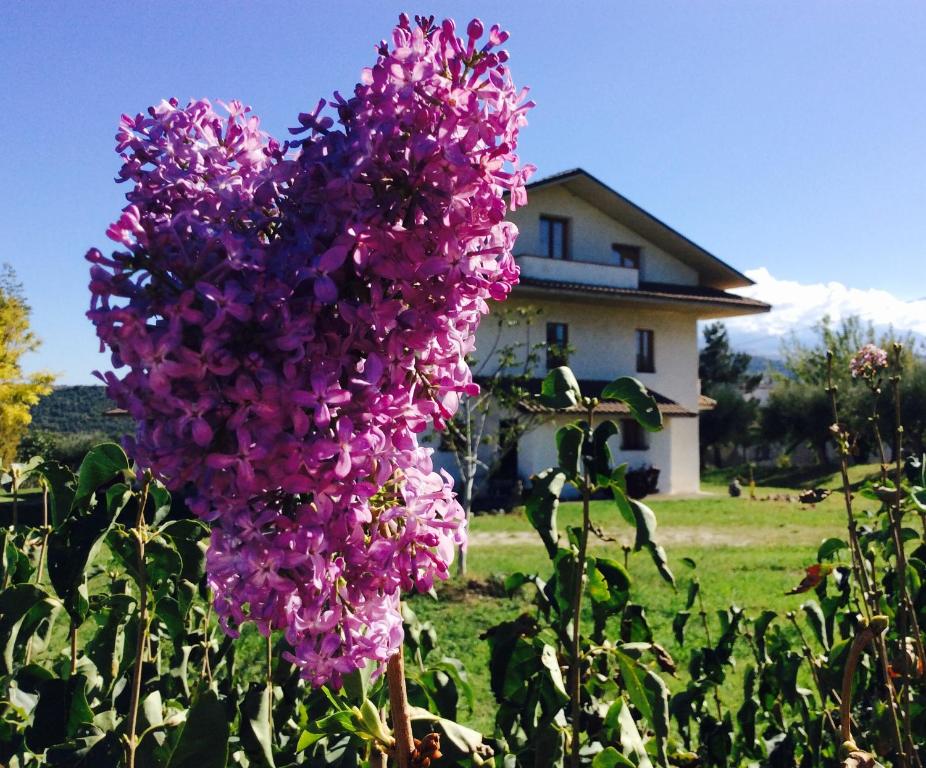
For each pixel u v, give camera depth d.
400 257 1.13
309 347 1.11
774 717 2.88
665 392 25.41
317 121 1.17
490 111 1.19
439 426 1.23
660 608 8.19
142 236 1.06
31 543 2.03
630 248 25.88
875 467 30.67
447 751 1.49
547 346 14.53
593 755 2.00
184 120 1.18
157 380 1.02
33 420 25.67
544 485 1.76
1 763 1.74
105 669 1.96
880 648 2.07
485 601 8.82
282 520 1.07
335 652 1.13
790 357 39.47
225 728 1.32
